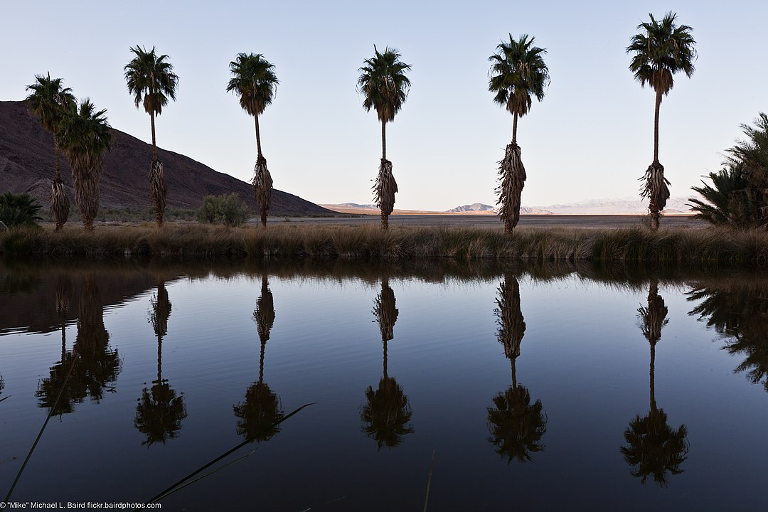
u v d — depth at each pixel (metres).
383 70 29.81
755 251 23.36
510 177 27.95
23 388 6.96
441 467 4.72
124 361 8.24
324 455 4.97
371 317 11.77
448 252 27.72
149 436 5.43
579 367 7.85
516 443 5.22
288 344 9.34
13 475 4.61
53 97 34.22
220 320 11.45
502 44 27.66
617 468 4.68
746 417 5.85
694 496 4.19
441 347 9.09
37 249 31.52
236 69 32.41
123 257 29.81
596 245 26.00
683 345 9.08
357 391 6.82
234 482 4.46
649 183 27.78
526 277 19.39
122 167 174.75
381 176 30.72
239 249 30.50
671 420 5.77
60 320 11.49
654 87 27.41
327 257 28.62
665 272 20.92
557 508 4.00
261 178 33.62
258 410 6.16
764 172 24.69
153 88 33.75
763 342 9.22
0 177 123.25
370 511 3.96
